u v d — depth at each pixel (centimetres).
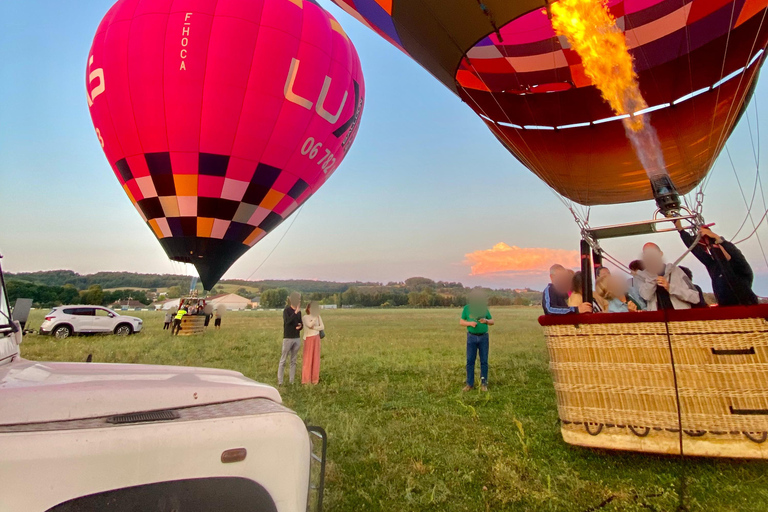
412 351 1129
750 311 294
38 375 165
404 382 712
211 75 930
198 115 943
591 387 335
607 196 847
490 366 850
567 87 698
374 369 831
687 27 590
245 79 947
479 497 304
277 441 140
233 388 172
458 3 525
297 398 599
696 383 306
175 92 930
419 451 385
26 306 240
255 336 1680
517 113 746
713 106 661
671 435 308
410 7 555
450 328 2177
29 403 126
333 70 1049
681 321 312
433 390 644
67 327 1656
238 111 954
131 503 114
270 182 1041
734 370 298
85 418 132
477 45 641
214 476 127
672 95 669
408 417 494
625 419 322
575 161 786
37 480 105
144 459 118
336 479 330
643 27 593
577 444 335
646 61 637
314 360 700
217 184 995
